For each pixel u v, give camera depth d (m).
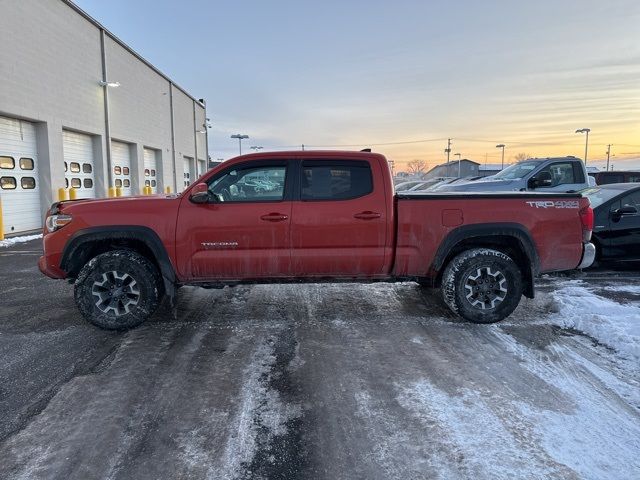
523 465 2.54
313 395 3.35
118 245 4.89
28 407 3.19
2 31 12.99
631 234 7.35
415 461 2.58
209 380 3.60
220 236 4.66
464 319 4.98
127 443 2.77
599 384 3.51
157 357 4.04
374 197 4.75
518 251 5.05
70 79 16.72
